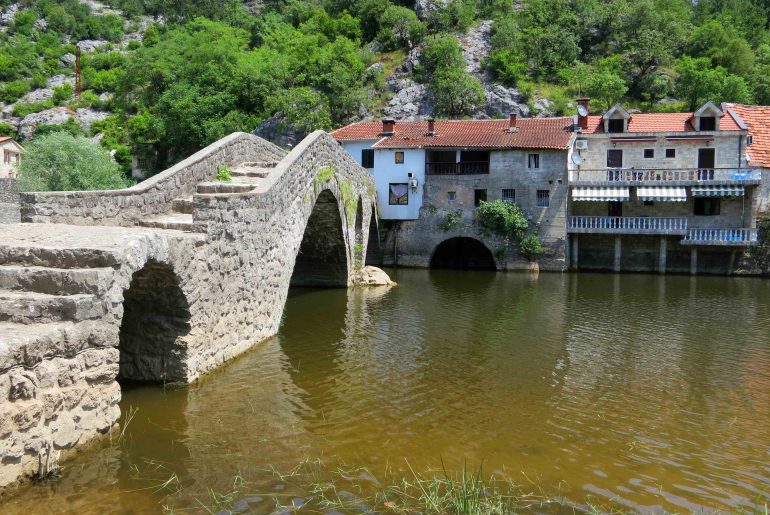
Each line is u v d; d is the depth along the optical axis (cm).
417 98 5484
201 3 9419
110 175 3350
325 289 2602
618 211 3731
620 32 6719
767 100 5503
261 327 1474
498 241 3591
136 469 785
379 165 3784
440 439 945
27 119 6838
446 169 3734
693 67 5547
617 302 2408
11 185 3069
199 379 1138
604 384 1273
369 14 7125
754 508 746
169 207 1437
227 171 1719
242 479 776
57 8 10006
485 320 1973
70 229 960
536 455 893
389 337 1680
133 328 1109
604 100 5500
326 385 1209
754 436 990
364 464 840
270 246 1501
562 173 3497
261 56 5978
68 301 739
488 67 5969
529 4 7194
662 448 934
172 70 5344
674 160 3656
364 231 2886
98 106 7181
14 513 638
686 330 1850
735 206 3544
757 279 3275
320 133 1967
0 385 623
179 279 1029
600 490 783
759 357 1516
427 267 3728
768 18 7500
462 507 711
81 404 753
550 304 2338
